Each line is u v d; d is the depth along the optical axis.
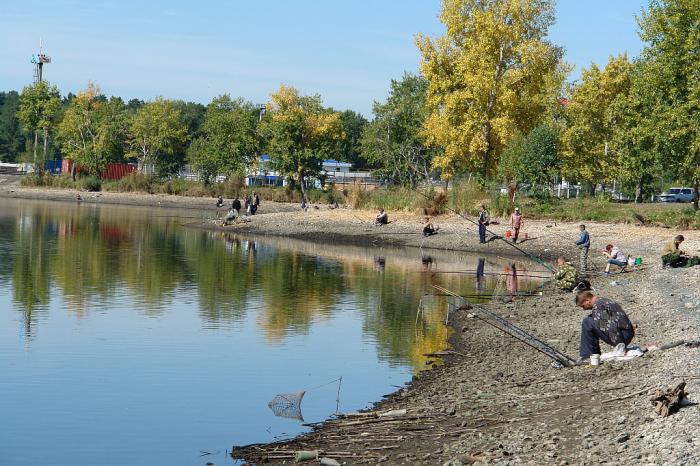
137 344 20.44
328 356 19.05
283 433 13.12
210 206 91.31
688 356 13.52
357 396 15.30
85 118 121.56
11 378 16.97
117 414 14.39
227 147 105.88
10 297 27.64
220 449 12.41
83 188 111.00
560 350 17.66
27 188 113.38
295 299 28.20
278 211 80.44
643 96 50.62
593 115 71.81
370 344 20.41
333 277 34.59
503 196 55.78
